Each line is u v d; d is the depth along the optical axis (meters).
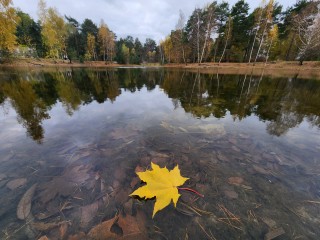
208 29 24.66
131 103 4.04
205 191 1.32
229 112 3.35
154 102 4.16
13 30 19.27
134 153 1.81
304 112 3.38
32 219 1.07
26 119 2.85
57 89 6.17
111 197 1.24
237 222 1.08
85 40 40.12
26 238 0.96
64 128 2.46
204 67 25.84
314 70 18.03
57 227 1.02
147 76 13.34
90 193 1.27
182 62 36.94
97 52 43.25
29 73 13.43
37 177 1.44
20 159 1.69
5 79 9.05
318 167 1.62
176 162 1.67
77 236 0.97
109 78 10.98
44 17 24.94
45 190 1.29
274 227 1.05
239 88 6.77
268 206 1.19
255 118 2.98
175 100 4.41
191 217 1.11
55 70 17.69
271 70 19.23
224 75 13.32
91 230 1.00
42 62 27.58
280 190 1.33
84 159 1.69
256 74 14.18
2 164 1.61
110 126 2.54
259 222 1.08
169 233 1.01
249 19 26.52
